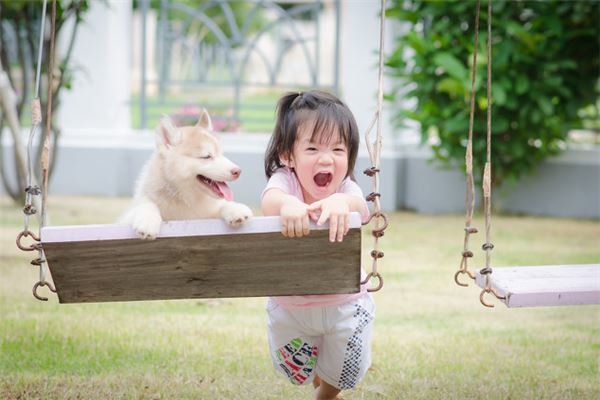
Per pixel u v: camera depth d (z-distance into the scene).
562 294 2.85
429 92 8.45
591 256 6.43
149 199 3.22
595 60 8.34
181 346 4.18
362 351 3.15
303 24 20.33
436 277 5.84
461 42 8.32
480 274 3.03
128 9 9.98
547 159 8.87
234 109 10.27
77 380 3.63
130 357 3.99
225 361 3.96
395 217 8.67
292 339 3.20
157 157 3.27
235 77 10.22
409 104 9.44
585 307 5.19
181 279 2.80
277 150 3.24
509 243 7.08
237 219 2.71
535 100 8.18
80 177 9.65
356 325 3.11
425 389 3.59
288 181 3.22
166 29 10.36
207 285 2.82
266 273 2.81
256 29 20.67
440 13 8.38
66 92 9.69
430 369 3.87
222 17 20.31
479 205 9.12
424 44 8.31
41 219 2.74
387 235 7.49
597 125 9.42
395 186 9.20
